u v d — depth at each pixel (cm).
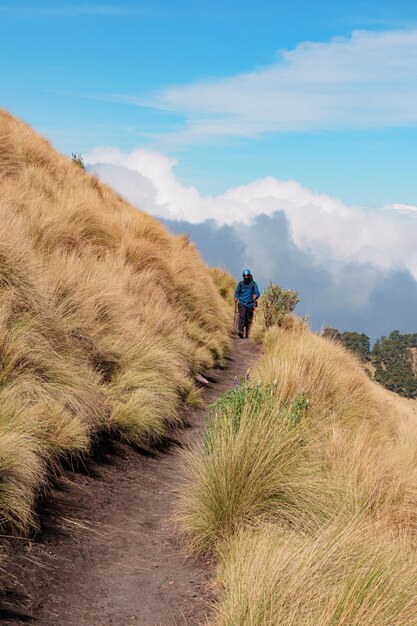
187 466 606
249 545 372
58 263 758
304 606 282
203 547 416
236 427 508
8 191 917
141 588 351
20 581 320
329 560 323
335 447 582
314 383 802
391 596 295
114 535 414
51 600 313
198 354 1071
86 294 729
